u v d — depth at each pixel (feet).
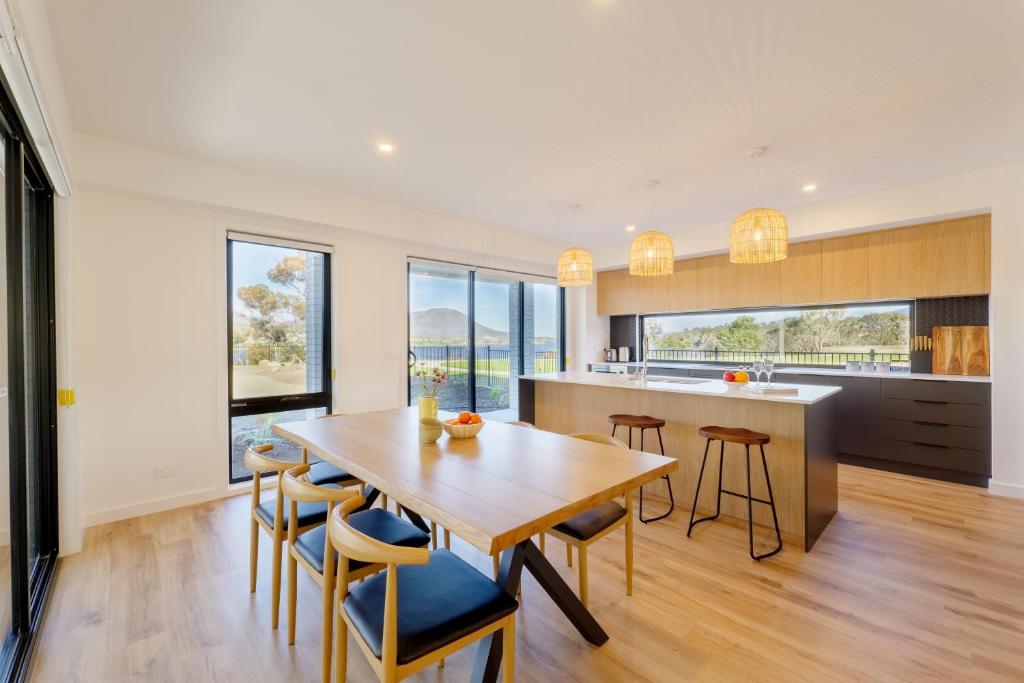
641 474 5.46
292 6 5.77
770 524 9.59
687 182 12.30
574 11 5.86
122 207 10.01
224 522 9.86
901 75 7.27
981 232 12.26
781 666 5.49
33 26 5.07
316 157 10.55
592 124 8.95
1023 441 11.18
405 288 15.01
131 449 10.11
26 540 6.03
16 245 5.84
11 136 5.87
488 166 11.11
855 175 11.82
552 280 20.86
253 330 12.23
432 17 5.98
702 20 6.03
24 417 6.04
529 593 7.19
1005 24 6.06
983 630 6.14
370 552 3.76
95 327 9.69
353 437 7.52
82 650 5.83
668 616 6.51
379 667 3.78
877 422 13.60
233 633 6.21
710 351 19.58
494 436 7.62
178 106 8.24
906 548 8.55
